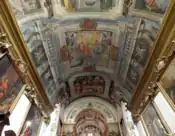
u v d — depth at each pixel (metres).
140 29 10.67
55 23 11.30
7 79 7.20
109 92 19.39
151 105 9.48
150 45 10.52
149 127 9.59
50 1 9.70
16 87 8.03
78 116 19.67
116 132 18.05
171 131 7.12
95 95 21.17
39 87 11.60
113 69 15.86
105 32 12.76
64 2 10.16
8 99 7.13
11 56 7.54
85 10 11.11
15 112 7.77
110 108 20.45
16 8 8.31
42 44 11.72
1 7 7.07
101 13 11.27
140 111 11.16
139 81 11.94
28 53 9.56
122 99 17.86
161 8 8.30
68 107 20.70
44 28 11.02
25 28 9.63
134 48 12.13
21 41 8.73
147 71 10.66
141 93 11.80
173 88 7.15
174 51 7.16
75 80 17.94
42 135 11.62
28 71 9.96
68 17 11.36
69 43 13.45
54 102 17.28
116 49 13.66
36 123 10.43
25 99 8.96
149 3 8.77
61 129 18.06
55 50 13.21
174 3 7.09
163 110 7.96
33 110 9.95
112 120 19.34
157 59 9.13
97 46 14.07
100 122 19.33
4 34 7.27
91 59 15.48
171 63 7.44
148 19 9.59
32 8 9.27
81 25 12.23
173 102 7.14
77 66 16.16
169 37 7.98
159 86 8.46
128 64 13.74
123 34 12.14
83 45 13.98
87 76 17.72
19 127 7.98
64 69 15.62
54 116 15.82
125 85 16.00
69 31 12.47
